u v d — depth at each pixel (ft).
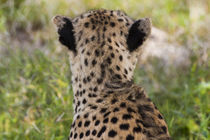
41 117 67.67
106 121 41.52
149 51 86.53
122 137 40.06
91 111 43.55
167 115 62.39
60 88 68.44
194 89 70.79
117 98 43.27
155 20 100.83
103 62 44.65
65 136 60.70
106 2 104.73
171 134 61.11
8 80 75.61
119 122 40.91
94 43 45.09
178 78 78.02
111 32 45.47
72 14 99.45
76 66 46.55
